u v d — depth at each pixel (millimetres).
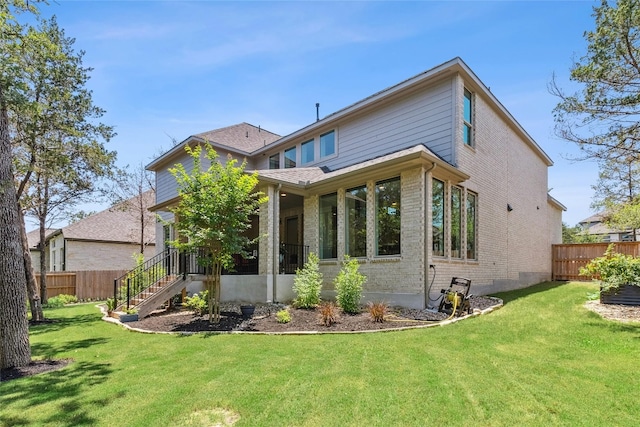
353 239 10312
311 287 9008
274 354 5117
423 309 8281
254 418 3248
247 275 10320
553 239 18266
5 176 5414
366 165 9398
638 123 7082
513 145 13602
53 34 9875
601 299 7996
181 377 4336
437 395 3568
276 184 10195
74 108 10484
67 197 13922
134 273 11344
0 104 5473
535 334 5797
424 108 10359
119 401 3713
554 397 3484
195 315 8867
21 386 4273
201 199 7688
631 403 3348
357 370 4312
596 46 6895
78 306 13875
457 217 10062
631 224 12391
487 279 11070
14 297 5219
